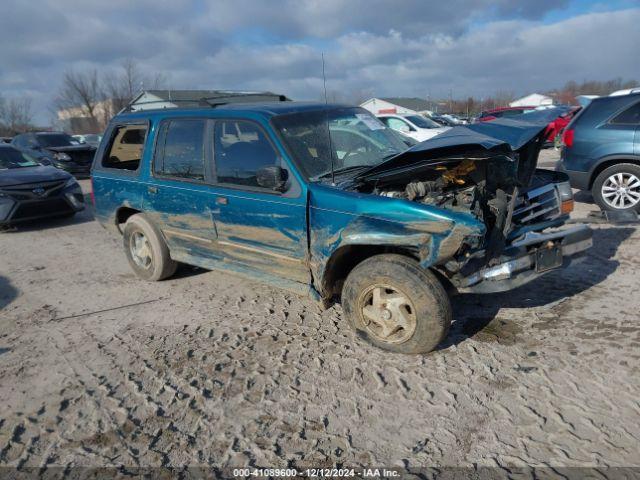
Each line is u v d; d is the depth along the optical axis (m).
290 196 3.89
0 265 6.71
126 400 3.33
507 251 3.58
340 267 3.90
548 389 3.12
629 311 4.04
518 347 3.63
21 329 4.53
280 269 4.16
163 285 5.48
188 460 2.75
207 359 3.79
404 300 3.46
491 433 2.79
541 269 3.64
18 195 8.59
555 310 4.16
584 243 3.92
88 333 4.37
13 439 3.00
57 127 49.69
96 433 3.02
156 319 4.59
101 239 7.89
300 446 2.80
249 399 3.26
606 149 7.11
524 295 4.49
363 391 3.26
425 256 3.27
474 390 3.17
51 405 3.31
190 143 4.70
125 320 4.61
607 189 7.25
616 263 5.11
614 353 3.45
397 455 2.69
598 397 3.01
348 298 3.72
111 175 5.59
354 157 4.38
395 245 3.40
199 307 4.80
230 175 4.35
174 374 3.61
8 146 10.16
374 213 3.46
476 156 3.61
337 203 3.62
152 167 5.08
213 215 4.50
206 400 3.28
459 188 4.00
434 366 3.47
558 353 3.50
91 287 5.57
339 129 4.48
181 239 5.00
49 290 5.56
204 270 5.89
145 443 2.91
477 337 3.81
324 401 3.18
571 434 2.73
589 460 2.54
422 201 3.74
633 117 6.95
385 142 4.76
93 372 3.70
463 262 3.35
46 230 8.80
